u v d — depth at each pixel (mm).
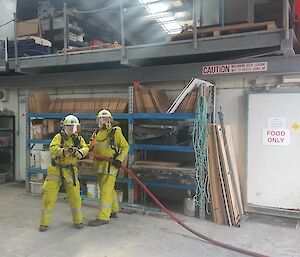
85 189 4891
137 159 4609
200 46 3902
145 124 4445
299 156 4078
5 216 4020
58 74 5445
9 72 5859
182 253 2959
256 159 4324
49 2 5938
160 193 4973
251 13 4035
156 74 4652
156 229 3611
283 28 3430
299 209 4098
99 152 3836
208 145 3990
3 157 6367
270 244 3232
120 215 4125
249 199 4375
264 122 4266
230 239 3359
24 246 3082
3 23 6293
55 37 5828
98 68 5441
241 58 4133
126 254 2922
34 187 5230
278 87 4164
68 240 3244
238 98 4434
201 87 3951
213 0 4270
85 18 6727
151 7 7434
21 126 6395
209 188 3965
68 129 3557
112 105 4727
